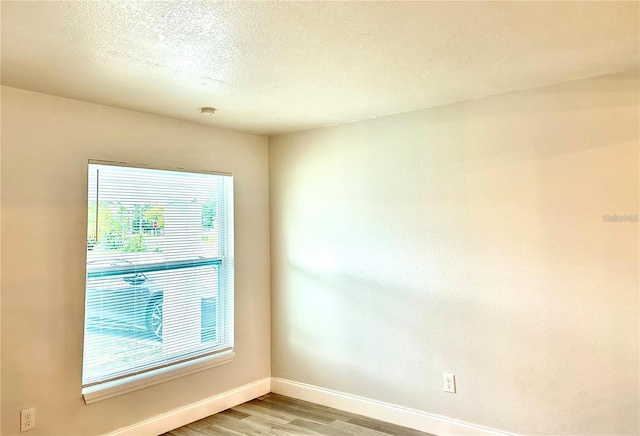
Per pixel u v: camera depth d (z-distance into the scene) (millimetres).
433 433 2904
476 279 2781
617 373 2334
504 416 2662
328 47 1952
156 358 2988
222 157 3494
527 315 2598
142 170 2967
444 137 2924
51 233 2506
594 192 2416
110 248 2781
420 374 2994
